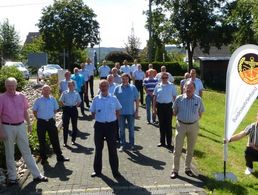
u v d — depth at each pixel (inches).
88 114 741.9
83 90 728.3
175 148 386.0
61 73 915.4
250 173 417.7
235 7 1849.2
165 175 392.5
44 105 434.0
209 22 1946.4
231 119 382.3
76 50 2497.5
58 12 2370.8
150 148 495.8
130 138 490.3
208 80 1998.0
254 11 1603.1
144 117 703.7
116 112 398.3
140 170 408.8
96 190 354.6
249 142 424.5
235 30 1914.4
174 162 387.5
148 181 375.6
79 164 433.1
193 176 387.9
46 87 435.8
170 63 2289.6
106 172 404.2
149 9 1546.5
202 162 440.5
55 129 440.1
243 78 377.7
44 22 2378.2
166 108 498.9
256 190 356.5
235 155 498.9
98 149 393.1
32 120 556.4
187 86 381.7
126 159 448.8
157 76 644.1
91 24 2395.4
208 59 2001.7
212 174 394.9
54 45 2396.7
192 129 383.2
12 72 916.6
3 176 383.6
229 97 382.9
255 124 424.8
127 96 485.4
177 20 1966.0
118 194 343.9
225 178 381.4
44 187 363.6
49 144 487.8
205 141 565.0
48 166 426.9
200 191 347.3
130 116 488.4
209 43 1996.8
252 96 378.0
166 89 500.1
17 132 372.5
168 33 1993.1
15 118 370.6
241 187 358.3
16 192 351.9
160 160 443.5
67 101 515.5
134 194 343.0
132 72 836.6
